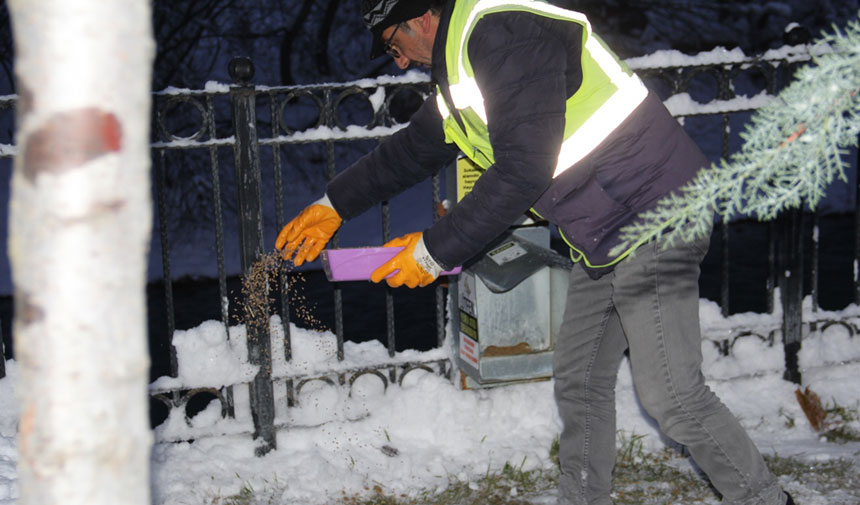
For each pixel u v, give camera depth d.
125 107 0.75
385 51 2.25
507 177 1.96
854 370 3.54
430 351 3.29
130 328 0.79
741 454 2.17
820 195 0.95
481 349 2.96
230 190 9.30
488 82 1.96
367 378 3.29
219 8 11.27
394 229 8.21
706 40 12.52
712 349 3.50
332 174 3.05
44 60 0.72
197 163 9.31
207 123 2.93
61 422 0.77
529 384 3.33
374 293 6.29
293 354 3.17
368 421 3.17
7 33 10.45
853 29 0.89
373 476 2.97
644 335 2.14
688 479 2.89
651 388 2.17
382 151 2.67
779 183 0.96
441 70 2.14
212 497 2.83
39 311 0.76
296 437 3.11
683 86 3.25
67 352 0.76
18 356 0.78
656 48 12.43
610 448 2.41
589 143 2.08
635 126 2.09
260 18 11.48
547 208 2.17
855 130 0.93
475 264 2.87
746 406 3.38
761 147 0.95
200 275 7.04
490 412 3.24
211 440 3.06
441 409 3.21
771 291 3.51
